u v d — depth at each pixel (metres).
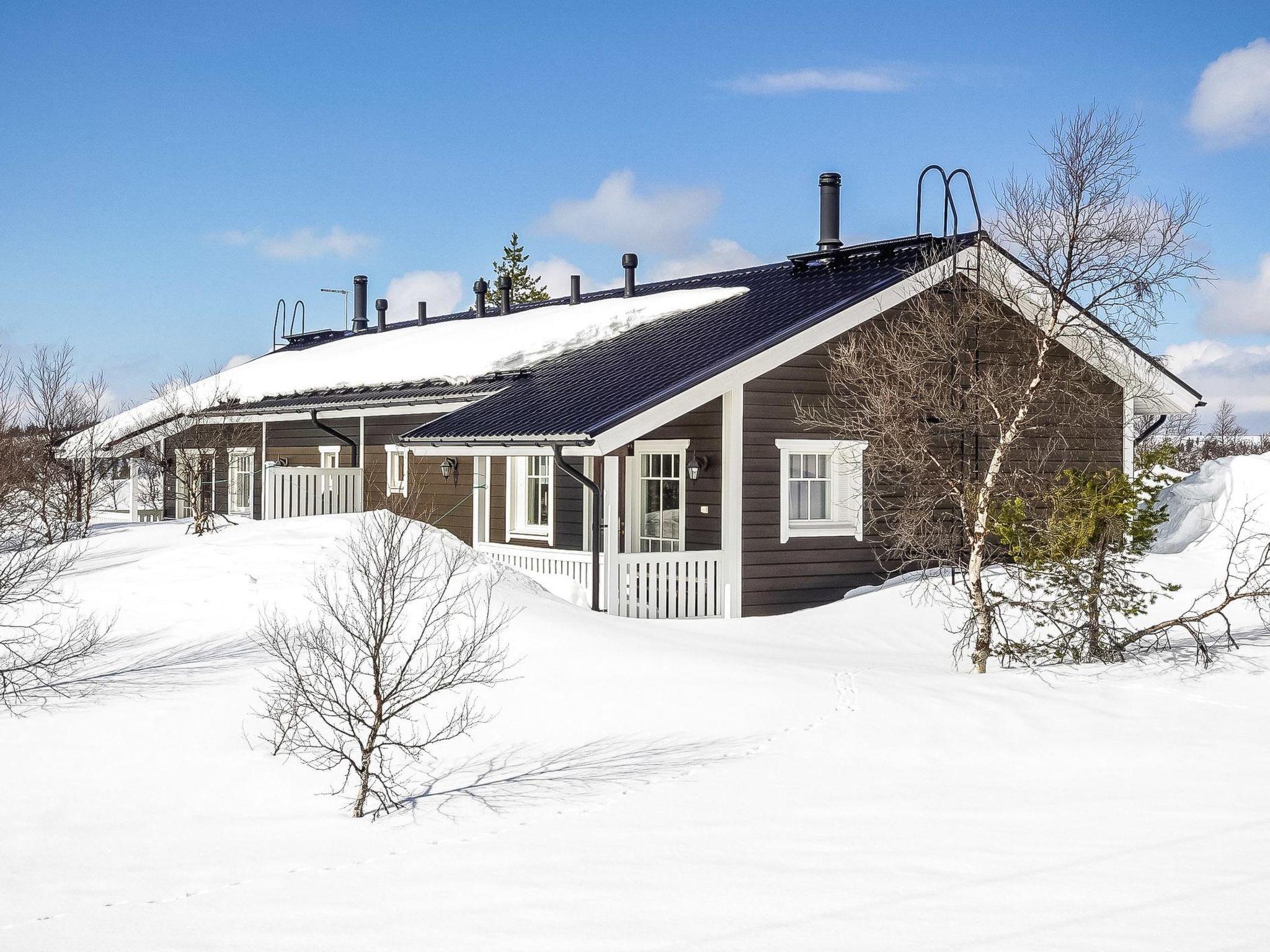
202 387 29.00
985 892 6.81
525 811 8.56
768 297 21.14
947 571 17.84
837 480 18.17
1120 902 6.63
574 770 9.42
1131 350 14.73
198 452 23.45
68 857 7.92
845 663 13.48
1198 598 14.30
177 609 13.89
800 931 6.29
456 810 8.67
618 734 10.27
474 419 18.98
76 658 12.44
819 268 22.09
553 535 20.47
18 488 21.25
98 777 9.45
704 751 9.86
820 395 17.81
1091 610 14.11
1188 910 6.50
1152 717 11.20
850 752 9.85
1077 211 13.79
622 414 16.00
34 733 10.37
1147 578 17.62
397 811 8.73
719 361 16.98
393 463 23.84
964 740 10.24
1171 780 9.16
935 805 8.52
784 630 15.91
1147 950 5.96
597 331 22.89
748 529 17.31
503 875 7.31
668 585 16.97
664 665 12.09
